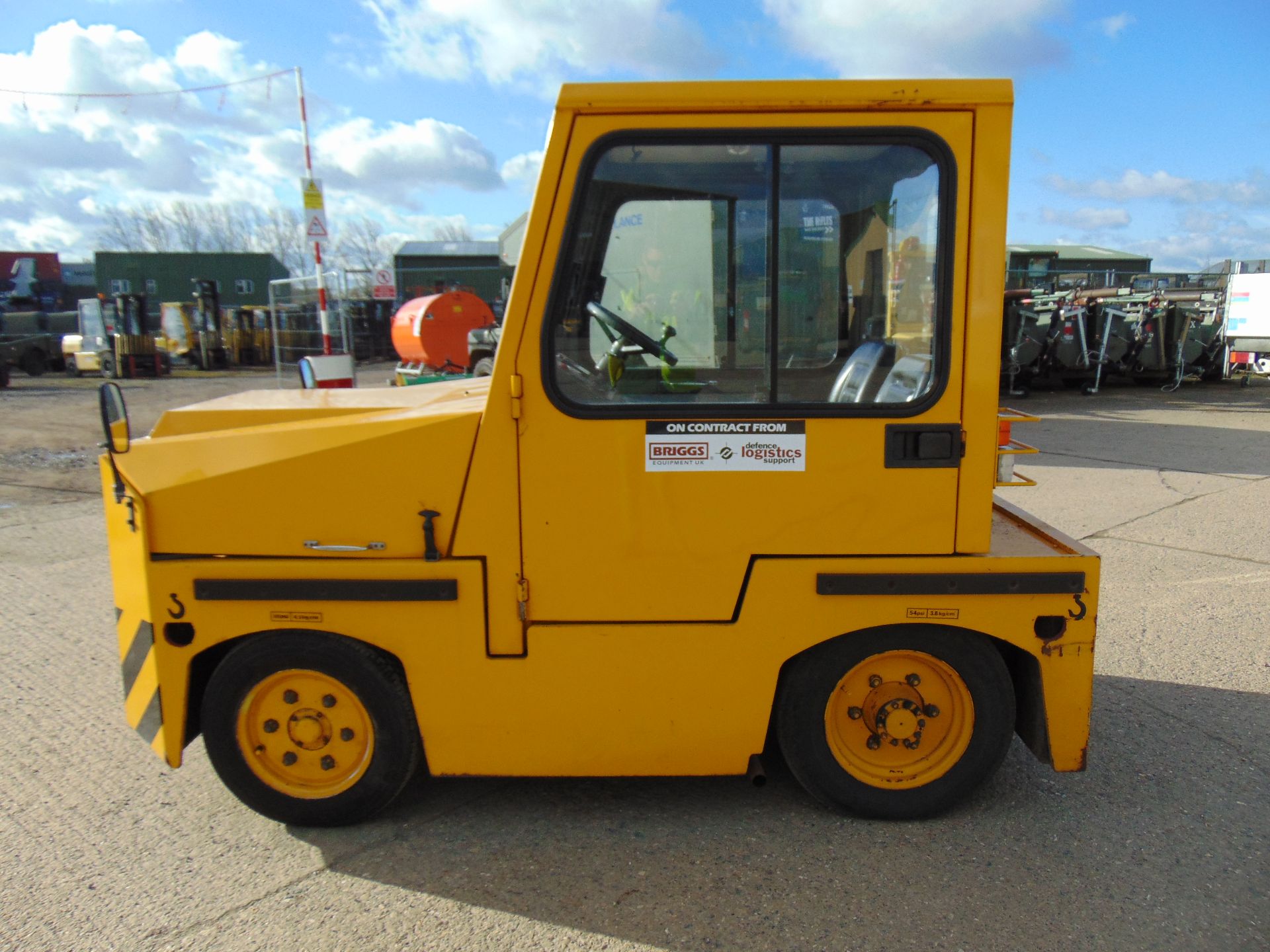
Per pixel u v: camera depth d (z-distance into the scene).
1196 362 18.11
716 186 2.59
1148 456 10.05
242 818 3.09
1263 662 4.41
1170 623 4.94
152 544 2.75
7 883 2.73
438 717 2.81
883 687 2.91
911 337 2.65
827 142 2.54
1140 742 3.59
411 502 2.69
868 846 2.86
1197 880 2.69
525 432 2.63
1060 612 2.74
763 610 2.73
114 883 2.72
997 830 2.95
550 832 2.96
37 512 8.08
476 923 2.50
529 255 2.58
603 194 2.58
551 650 2.75
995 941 2.41
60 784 3.35
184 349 28.14
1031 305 16.70
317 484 2.70
